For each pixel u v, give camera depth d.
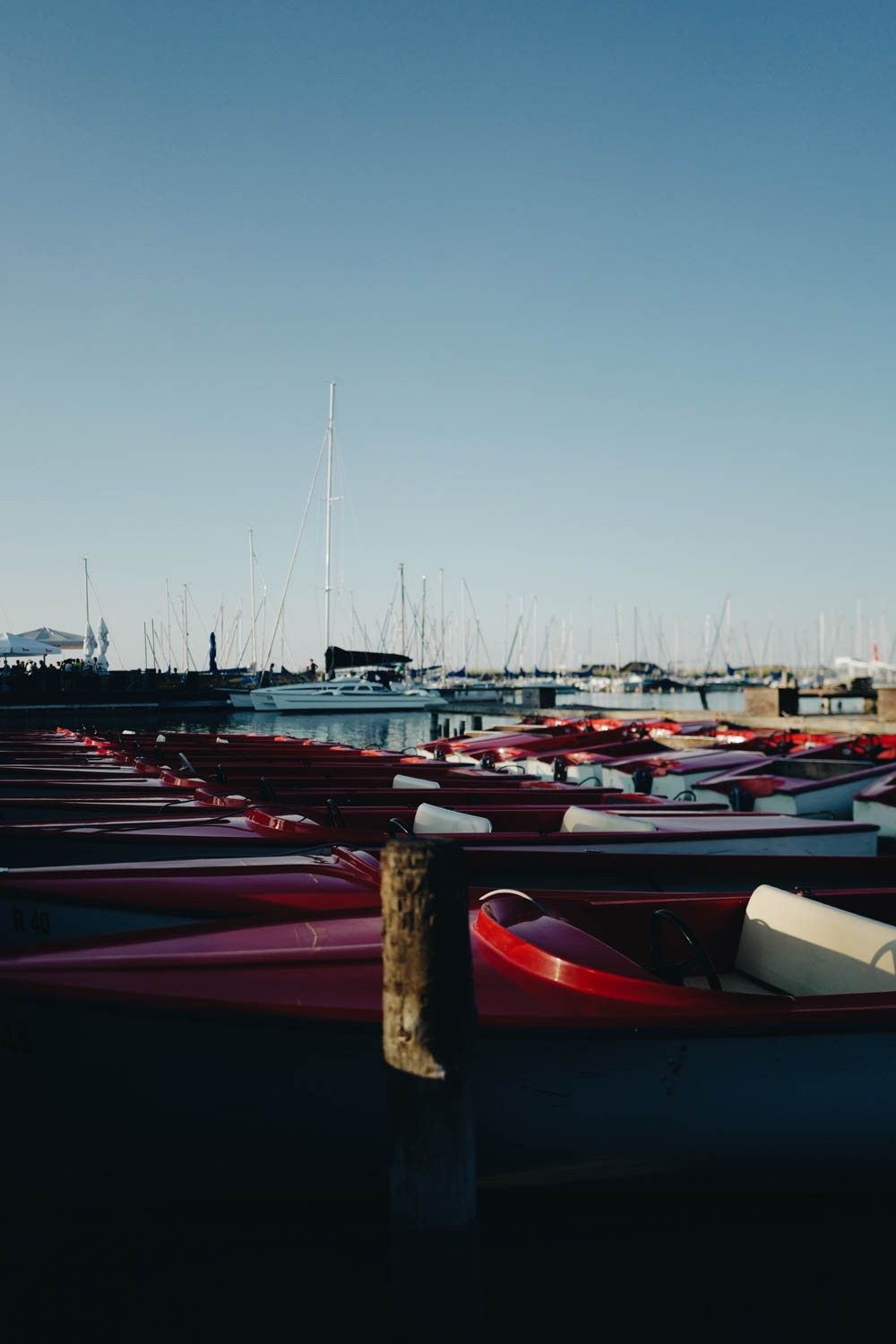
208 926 4.05
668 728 22.69
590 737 19.11
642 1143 3.16
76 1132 3.23
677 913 4.44
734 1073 3.16
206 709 55.28
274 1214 3.40
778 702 25.70
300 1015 3.09
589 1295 2.98
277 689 52.94
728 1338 2.79
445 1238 2.32
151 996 3.09
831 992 3.86
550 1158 3.16
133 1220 3.38
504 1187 3.23
